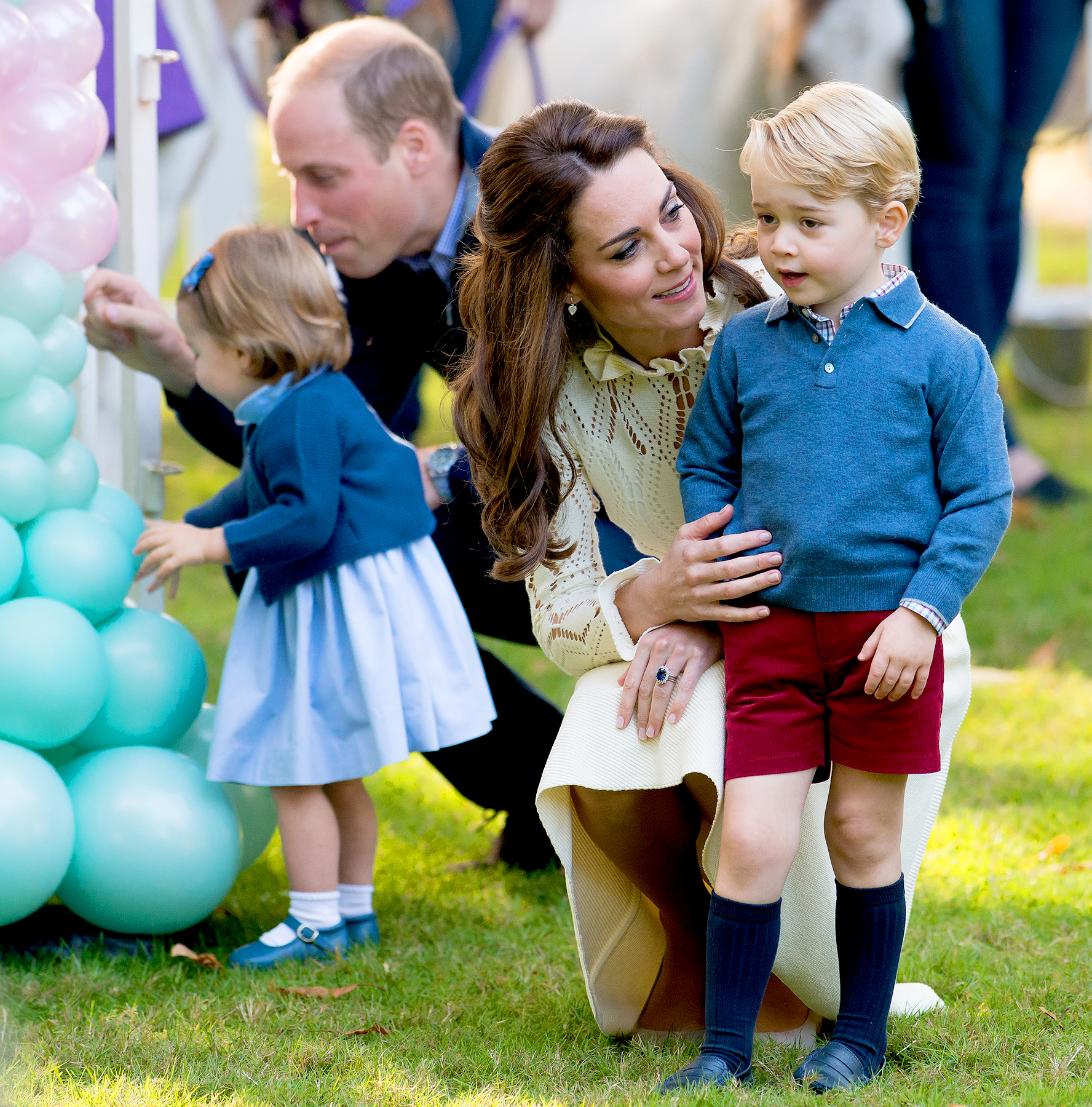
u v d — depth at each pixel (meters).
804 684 5.21
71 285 7.23
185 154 14.71
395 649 6.99
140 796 6.75
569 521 6.11
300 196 7.72
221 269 7.02
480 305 5.72
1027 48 15.88
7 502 6.64
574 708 5.68
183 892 6.75
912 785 5.76
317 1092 5.30
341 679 6.93
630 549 7.81
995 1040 5.64
